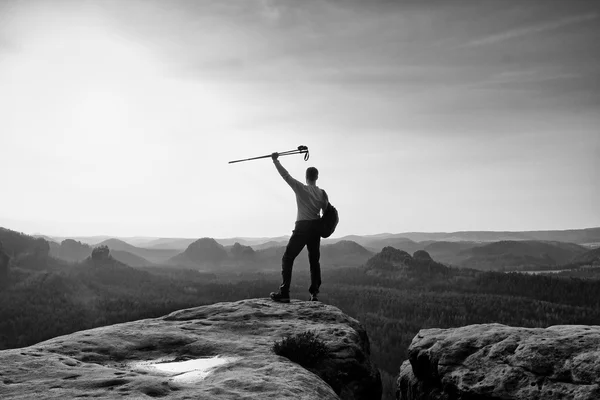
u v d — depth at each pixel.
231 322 8.22
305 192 9.02
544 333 5.98
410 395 7.30
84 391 4.35
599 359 4.92
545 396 4.95
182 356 6.43
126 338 7.03
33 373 4.91
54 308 174.88
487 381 5.55
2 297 181.62
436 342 6.80
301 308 9.11
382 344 141.12
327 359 6.64
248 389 4.67
